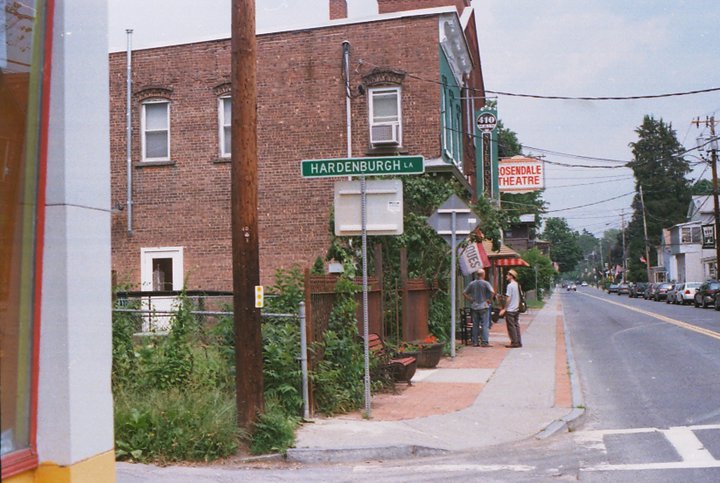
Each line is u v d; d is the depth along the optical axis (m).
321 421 10.14
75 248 5.25
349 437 9.18
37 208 5.11
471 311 21.22
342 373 11.02
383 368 12.47
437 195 19.41
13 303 4.92
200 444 8.51
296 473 7.95
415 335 17.53
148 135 22.89
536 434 9.59
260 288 9.07
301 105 22.00
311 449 8.54
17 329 4.95
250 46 9.02
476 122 32.06
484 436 9.53
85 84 5.49
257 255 9.08
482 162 34.41
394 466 8.23
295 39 22.09
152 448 8.50
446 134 22.83
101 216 5.61
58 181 5.19
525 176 41.31
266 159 22.06
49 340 5.12
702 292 45.16
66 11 5.30
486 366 16.12
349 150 21.53
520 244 75.25
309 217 21.70
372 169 10.35
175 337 10.16
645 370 15.48
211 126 22.39
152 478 7.66
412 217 18.12
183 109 22.55
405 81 21.67
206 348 10.37
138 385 9.73
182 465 8.31
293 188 21.84
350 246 15.68
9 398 4.86
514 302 20.73
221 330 10.45
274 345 10.04
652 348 19.78
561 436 9.60
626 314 39.00
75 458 5.11
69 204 5.22
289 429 8.90
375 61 21.81
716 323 28.69
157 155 22.83
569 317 38.31
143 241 22.64
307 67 22.02
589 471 7.62
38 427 5.07
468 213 16.92
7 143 4.93
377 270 15.01
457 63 25.64
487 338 21.00
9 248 4.90
